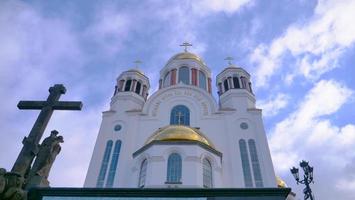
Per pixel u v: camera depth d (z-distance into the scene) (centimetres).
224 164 2861
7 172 1027
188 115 3400
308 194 1819
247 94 3622
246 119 3306
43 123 1243
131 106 3628
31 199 1109
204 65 4641
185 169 2328
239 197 1212
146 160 2517
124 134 3209
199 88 3644
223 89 3875
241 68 4025
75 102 1341
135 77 4019
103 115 3456
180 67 4497
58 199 1183
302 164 1966
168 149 2475
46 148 1267
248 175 2794
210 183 2420
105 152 3066
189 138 2572
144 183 2362
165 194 1220
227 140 3094
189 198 1209
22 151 1153
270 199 1205
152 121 3356
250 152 2991
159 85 4488
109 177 2825
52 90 1399
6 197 970
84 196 1212
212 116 3359
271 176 2761
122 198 1216
